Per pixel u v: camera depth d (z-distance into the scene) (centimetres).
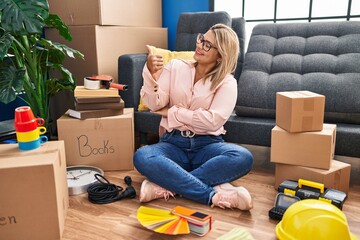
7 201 112
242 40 234
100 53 226
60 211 121
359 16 240
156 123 205
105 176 178
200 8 285
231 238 116
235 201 139
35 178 112
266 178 177
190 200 149
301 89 190
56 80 204
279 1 265
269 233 123
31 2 162
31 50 190
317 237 107
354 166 193
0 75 172
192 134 158
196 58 154
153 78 153
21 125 123
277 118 162
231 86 153
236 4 280
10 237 115
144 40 263
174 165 144
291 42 212
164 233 119
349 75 186
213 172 147
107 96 181
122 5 242
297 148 152
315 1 253
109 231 125
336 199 133
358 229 126
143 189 144
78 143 180
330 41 203
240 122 184
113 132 182
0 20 163
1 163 112
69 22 233
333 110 182
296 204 118
